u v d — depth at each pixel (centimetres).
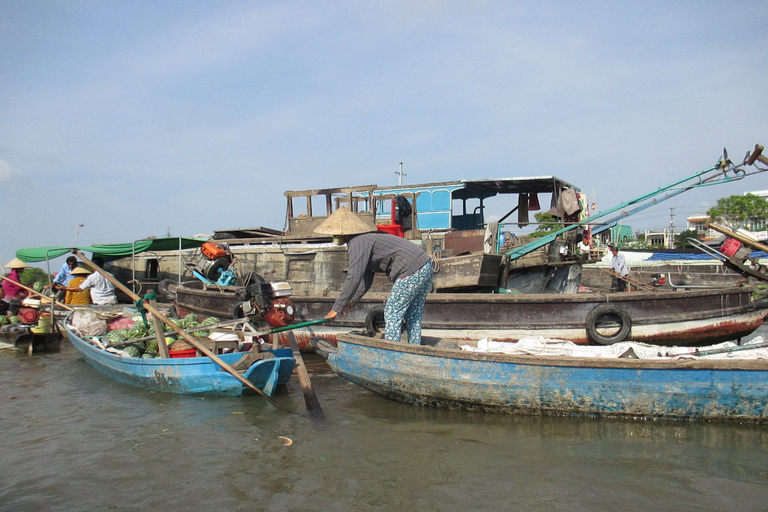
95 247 1455
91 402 620
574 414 539
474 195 1375
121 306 1081
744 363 491
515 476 416
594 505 370
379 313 838
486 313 837
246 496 385
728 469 422
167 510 366
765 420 507
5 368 821
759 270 811
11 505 372
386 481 408
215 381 627
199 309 1067
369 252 582
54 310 1124
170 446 480
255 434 510
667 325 805
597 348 642
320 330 924
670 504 370
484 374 550
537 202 1354
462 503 374
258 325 712
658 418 523
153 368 656
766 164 845
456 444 481
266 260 1110
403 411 584
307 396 584
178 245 1600
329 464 440
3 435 510
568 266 1158
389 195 1114
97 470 430
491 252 994
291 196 1190
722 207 3925
